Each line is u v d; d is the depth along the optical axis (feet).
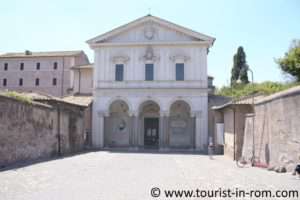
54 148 77.36
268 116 55.26
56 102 79.30
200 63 110.93
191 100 109.50
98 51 115.34
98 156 78.38
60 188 33.83
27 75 181.78
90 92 126.21
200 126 108.17
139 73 112.47
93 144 111.14
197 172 49.14
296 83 101.09
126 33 114.42
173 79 110.83
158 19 112.16
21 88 181.16
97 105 113.09
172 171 50.29
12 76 183.11
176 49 112.27
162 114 109.70
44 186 34.91
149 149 107.96
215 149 97.25
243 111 71.20
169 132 114.83
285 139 47.98
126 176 43.78
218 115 95.25
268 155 54.85
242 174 46.60
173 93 110.22
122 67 113.91
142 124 118.01
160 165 59.47
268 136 55.11
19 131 59.88
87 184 36.65
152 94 110.93
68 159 68.44
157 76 111.75
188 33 111.04
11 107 56.85
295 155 44.70
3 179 39.24
